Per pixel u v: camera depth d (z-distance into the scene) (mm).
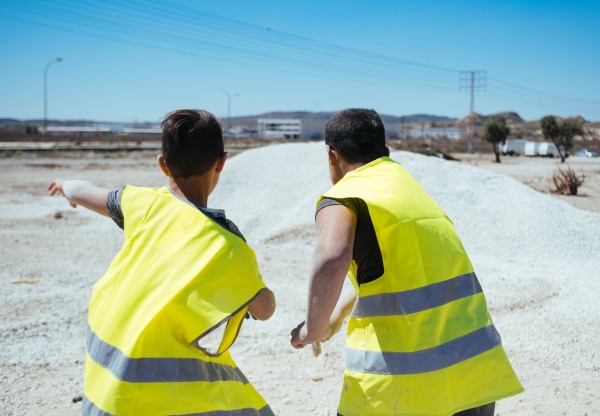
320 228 2150
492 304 6551
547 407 4137
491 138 51375
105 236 11570
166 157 2240
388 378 2104
